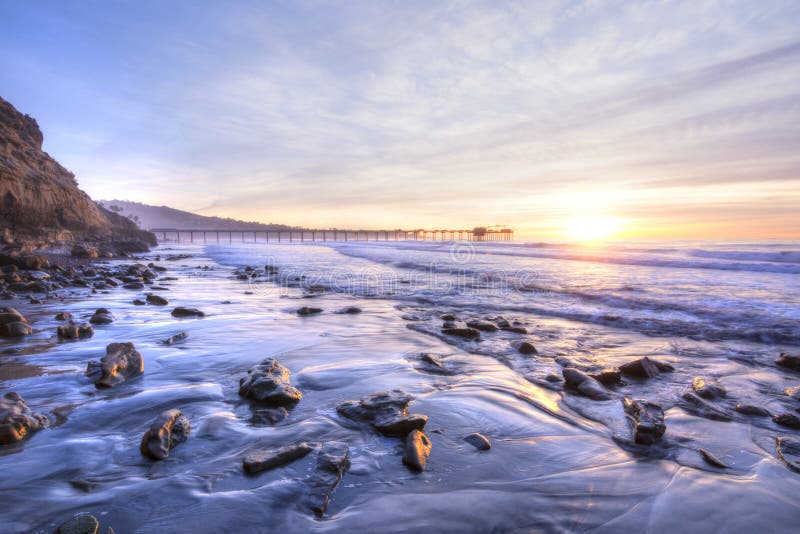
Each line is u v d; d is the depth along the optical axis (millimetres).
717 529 1730
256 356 4508
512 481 2102
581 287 10250
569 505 1898
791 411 3104
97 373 3605
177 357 4418
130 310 7297
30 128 50625
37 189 35656
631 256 19422
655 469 2236
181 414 2666
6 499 1830
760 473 2197
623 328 6219
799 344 5125
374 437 2582
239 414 2893
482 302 8727
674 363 4445
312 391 3451
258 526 1702
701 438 2637
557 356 4691
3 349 4559
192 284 12281
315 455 2291
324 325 6328
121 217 65688
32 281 10664
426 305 8555
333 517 1784
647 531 1714
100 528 1642
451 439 2578
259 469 2111
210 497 1883
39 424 2607
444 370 4105
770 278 11836
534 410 3080
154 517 1733
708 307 7125
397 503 1892
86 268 16188
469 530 1711
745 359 4574
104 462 2195
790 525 1757
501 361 4469
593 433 2699
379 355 4629
